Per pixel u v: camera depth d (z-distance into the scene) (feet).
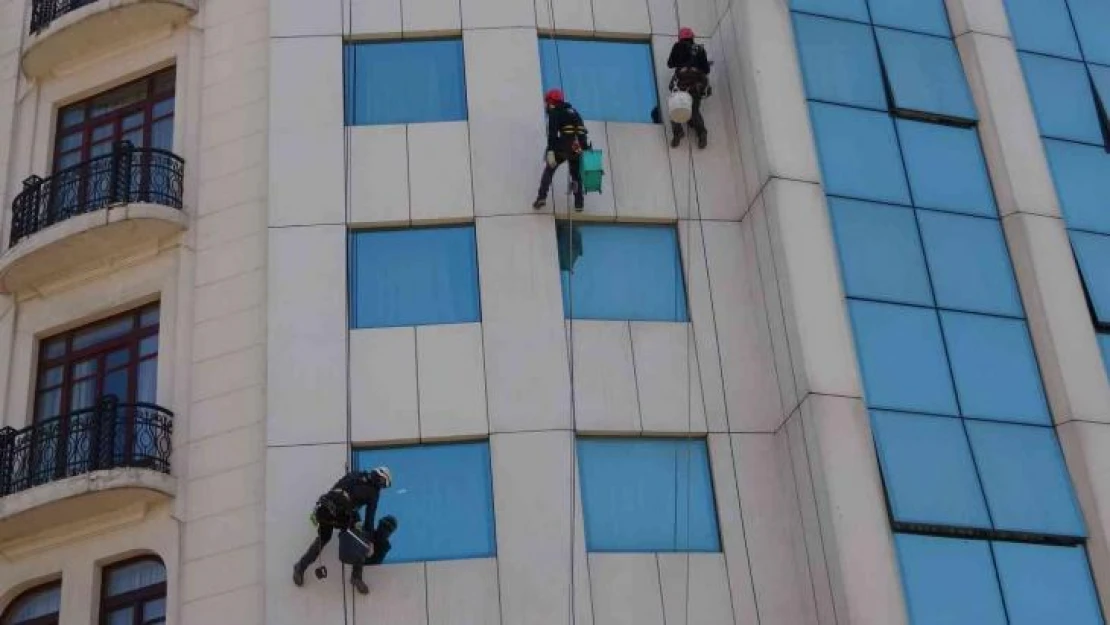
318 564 94.38
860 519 95.25
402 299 105.09
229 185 111.04
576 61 116.26
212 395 102.53
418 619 93.40
